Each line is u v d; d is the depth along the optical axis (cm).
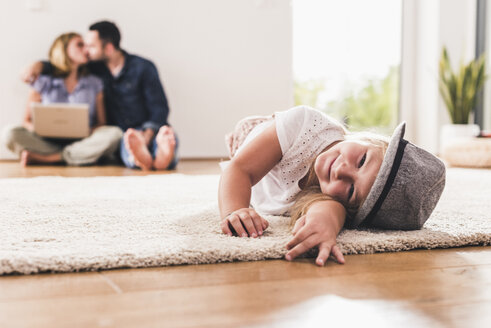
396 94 436
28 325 49
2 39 328
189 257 73
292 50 377
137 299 57
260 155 106
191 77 362
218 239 84
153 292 60
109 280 65
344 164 92
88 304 55
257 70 373
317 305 56
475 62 413
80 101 309
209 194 152
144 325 49
